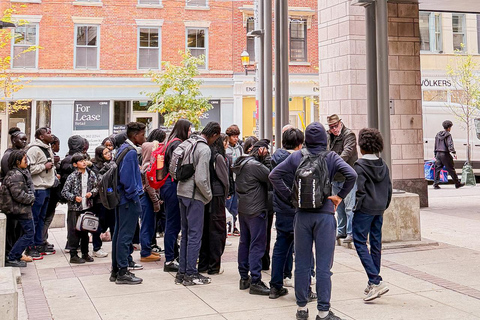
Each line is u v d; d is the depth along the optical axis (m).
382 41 8.30
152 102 24.11
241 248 5.90
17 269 6.72
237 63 25.78
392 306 5.19
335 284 6.04
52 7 23.66
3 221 6.42
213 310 5.13
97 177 7.71
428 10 13.45
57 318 4.93
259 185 5.66
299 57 26.94
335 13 12.84
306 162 4.59
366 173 5.35
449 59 27.44
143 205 7.47
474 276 6.34
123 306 5.29
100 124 24.33
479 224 10.27
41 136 7.80
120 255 6.18
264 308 5.19
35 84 23.44
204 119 25.39
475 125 21.34
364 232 5.41
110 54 24.34
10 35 20.19
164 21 24.88
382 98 8.32
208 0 25.42
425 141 20.80
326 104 13.23
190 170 5.98
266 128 11.35
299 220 4.70
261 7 12.30
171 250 6.85
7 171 7.14
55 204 8.38
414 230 8.26
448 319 4.79
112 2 24.31
